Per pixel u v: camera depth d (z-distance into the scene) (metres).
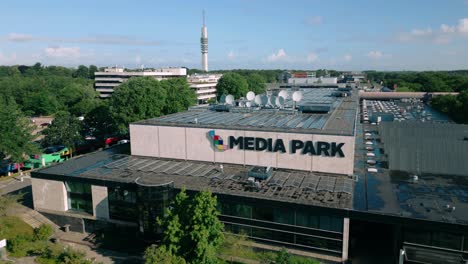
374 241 50.84
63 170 58.94
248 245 45.88
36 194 59.56
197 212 38.50
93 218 55.78
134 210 53.00
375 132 87.69
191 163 61.16
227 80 182.88
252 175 51.69
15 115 82.69
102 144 116.56
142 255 48.66
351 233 51.34
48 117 192.88
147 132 64.25
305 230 44.16
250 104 83.94
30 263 45.47
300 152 54.31
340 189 47.62
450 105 123.81
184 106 122.44
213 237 39.59
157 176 54.84
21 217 57.88
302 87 184.12
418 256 38.72
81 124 109.44
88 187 56.25
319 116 70.44
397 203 43.53
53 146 102.12
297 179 51.59
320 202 43.69
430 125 80.06
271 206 44.84
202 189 48.59
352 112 78.81
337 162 52.53
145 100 103.06
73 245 51.94
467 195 46.16
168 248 39.38
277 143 55.19
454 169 55.50
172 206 47.47
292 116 70.50
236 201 46.50
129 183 52.09
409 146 61.19
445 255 38.50
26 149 83.12
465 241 38.03
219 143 59.03
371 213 40.56
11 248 48.28
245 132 56.97
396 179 52.69
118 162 62.81
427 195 46.25
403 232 40.56
